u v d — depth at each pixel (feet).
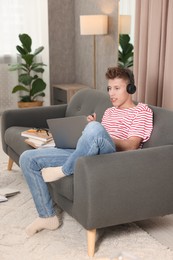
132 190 6.88
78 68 18.42
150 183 7.01
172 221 8.26
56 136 8.41
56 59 18.24
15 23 18.15
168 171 7.14
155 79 11.52
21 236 7.56
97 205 6.63
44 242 7.34
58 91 17.75
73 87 17.11
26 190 9.86
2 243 7.30
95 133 6.79
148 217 7.21
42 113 11.25
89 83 17.51
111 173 6.64
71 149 8.30
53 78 18.39
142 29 11.75
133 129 7.88
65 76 18.62
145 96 11.99
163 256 6.86
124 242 7.34
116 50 14.69
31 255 6.91
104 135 6.82
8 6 17.84
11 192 9.50
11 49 18.37
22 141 9.65
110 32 15.06
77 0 17.61
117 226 7.96
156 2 11.00
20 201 9.18
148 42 11.52
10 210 8.70
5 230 7.79
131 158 6.87
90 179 6.51
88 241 6.85
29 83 17.63
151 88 11.66
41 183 7.47
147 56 11.71
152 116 8.04
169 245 7.26
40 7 18.24
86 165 6.55
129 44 13.37
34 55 17.29
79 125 8.33
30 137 9.13
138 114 7.99
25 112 11.09
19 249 7.10
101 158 6.72
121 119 8.23
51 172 7.29
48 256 6.88
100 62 16.25
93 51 16.12
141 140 7.89
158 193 7.14
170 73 10.80
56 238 7.48
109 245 7.23
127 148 7.68
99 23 14.62
